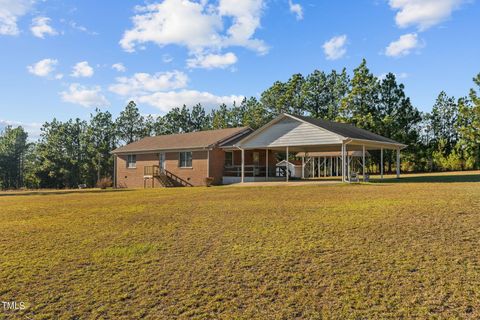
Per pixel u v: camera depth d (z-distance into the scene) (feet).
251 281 16.52
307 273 16.98
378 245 19.94
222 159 87.20
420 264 17.04
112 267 18.92
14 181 214.28
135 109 190.60
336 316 13.29
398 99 129.80
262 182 78.38
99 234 25.70
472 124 125.59
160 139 105.81
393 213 27.40
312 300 14.52
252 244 21.57
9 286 16.96
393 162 146.10
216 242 22.43
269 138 76.64
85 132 183.62
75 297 15.72
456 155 134.21
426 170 140.05
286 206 34.68
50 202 47.65
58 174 170.30
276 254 19.58
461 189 42.68
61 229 27.76
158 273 17.92
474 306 13.29
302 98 154.40
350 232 22.76
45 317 14.24
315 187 56.80
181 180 89.51
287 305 14.28
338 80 150.00
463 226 22.35
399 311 13.35
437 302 13.75
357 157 129.08
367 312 13.43
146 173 97.09
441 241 19.90
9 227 29.12
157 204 41.04
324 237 22.07
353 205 32.83
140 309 14.55
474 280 15.12
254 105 171.42
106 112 184.65
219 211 33.53
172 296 15.49
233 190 58.18
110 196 55.31
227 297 15.17
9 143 215.51
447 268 16.42
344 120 128.98
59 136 178.19
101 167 178.40
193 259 19.61
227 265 18.48
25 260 20.38
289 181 78.18
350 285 15.53
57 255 21.08
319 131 69.15
